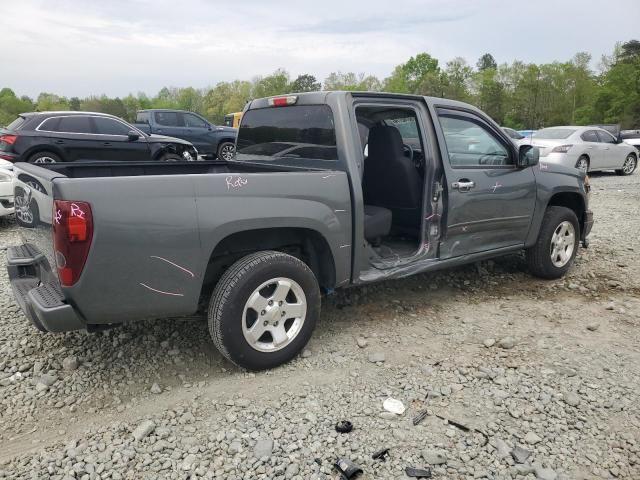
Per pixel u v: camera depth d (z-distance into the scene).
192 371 3.51
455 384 3.37
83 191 2.77
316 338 4.01
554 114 66.31
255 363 3.42
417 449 2.73
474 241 4.66
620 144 15.08
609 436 2.85
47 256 3.14
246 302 3.29
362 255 3.91
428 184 4.32
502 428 2.91
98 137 10.99
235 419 2.96
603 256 6.25
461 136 4.54
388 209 4.66
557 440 2.81
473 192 4.50
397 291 5.02
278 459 2.64
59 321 2.88
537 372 3.51
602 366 3.60
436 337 4.06
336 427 2.88
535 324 4.32
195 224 3.08
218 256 3.54
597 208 9.54
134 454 2.67
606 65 68.31
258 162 4.66
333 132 3.86
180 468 2.58
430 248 4.42
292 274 3.45
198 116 16.19
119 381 3.38
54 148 10.46
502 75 68.19
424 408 3.10
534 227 5.13
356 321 4.34
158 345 3.84
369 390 3.29
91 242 2.79
